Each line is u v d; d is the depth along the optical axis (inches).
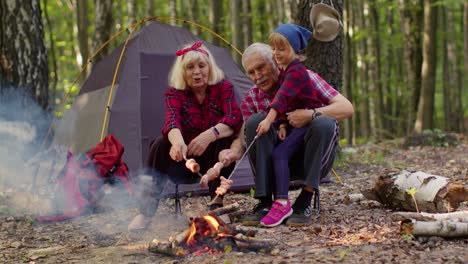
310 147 163.2
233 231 144.6
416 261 126.3
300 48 166.7
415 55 637.3
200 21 706.8
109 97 250.2
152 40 257.0
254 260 132.3
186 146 166.6
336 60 297.7
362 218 171.0
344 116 166.4
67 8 840.3
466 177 265.7
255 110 177.6
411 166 325.7
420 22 636.1
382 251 135.4
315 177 163.6
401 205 179.6
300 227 161.9
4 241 174.7
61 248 161.5
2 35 331.0
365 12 850.8
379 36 823.7
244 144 172.6
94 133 251.4
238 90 258.2
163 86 249.0
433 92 583.2
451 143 439.8
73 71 930.7
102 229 183.3
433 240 139.9
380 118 820.6
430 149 418.9
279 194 163.2
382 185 183.2
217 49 265.3
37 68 334.0
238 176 233.5
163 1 888.3
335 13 280.7
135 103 244.2
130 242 162.7
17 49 329.4
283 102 160.4
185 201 222.7
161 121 244.7
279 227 162.7
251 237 141.9
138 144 239.8
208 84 175.9
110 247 158.2
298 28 166.6
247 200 218.5
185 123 176.4
